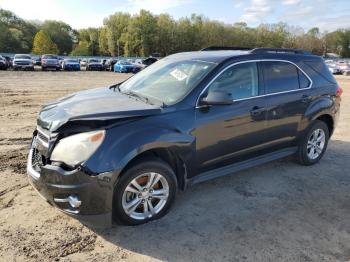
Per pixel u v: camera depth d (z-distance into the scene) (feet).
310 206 14.16
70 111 11.84
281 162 18.99
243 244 11.41
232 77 14.32
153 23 289.12
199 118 12.98
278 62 16.26
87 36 382.01
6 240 11.14
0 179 15.61
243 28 335.06
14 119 29.35
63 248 10.89
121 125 11.39
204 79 13.43
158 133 11.79
